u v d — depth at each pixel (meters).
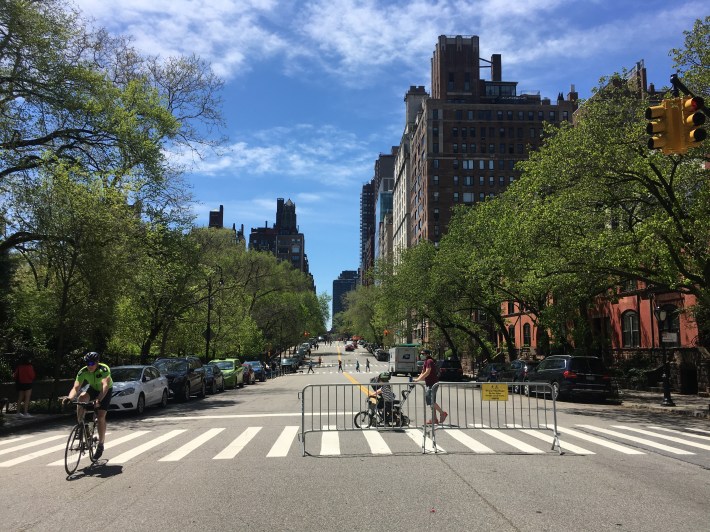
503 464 8.96
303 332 86.44
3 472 8.73
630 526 5.74
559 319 27.38
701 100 9.99
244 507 6.44
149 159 23.70
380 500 6.73
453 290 36.53
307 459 9.41
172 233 26.77
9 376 23.25
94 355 9.11
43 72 19.95
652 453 10.12
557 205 18.20
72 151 23.03
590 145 17.42
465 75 113.62
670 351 27.33
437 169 100.31
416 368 56.59
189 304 32.00
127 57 27.52
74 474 8.41
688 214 17.19
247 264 58.84
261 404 20.94
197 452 10.18
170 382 22.48
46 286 22.92
